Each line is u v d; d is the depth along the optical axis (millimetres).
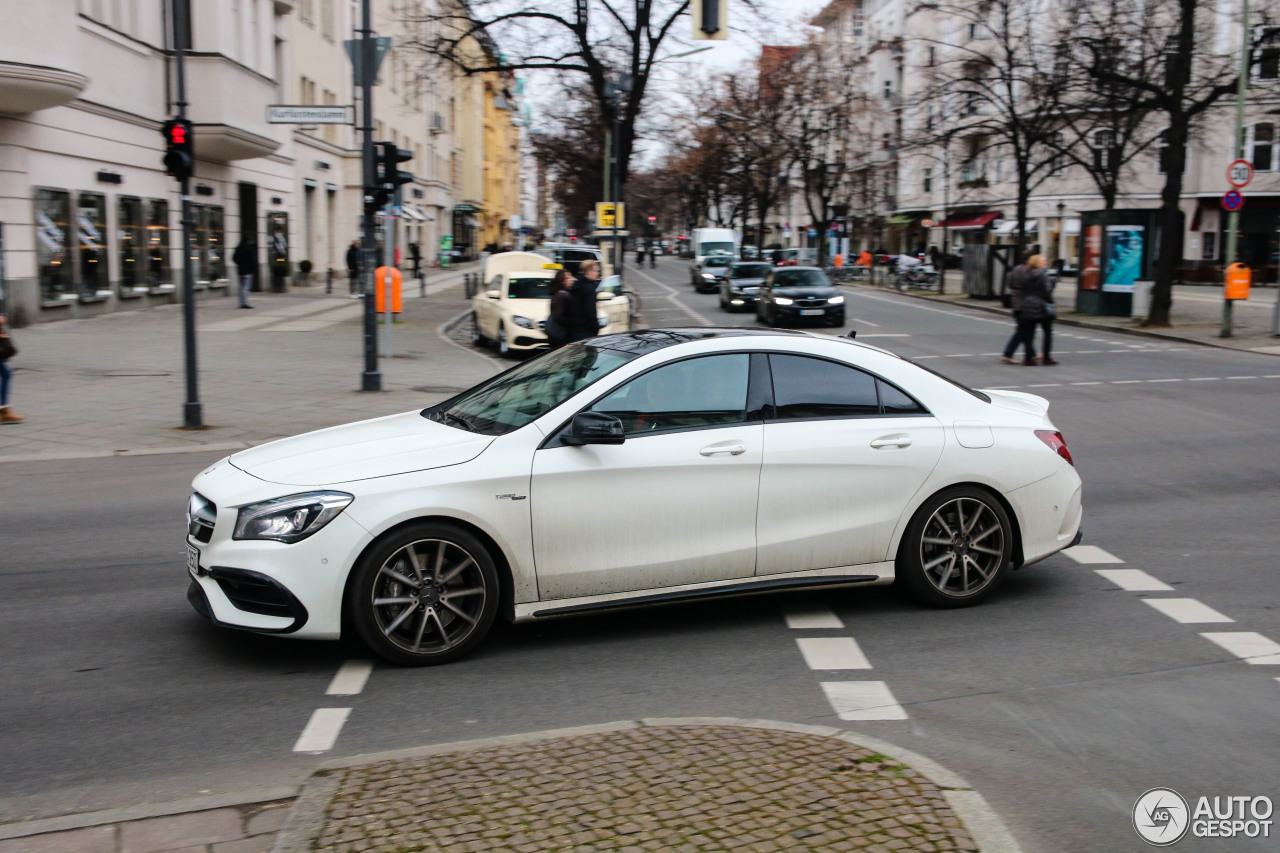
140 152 25828
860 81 57469
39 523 7980
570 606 5285
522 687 4852
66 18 19562
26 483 9391
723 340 5727
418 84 28562
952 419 5953
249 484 5070
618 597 5355
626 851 3105
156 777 3980
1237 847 3471
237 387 14961
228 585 5027
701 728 4074
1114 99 26297
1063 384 16047
